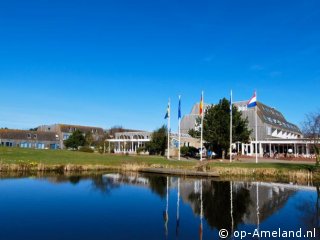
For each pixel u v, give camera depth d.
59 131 113.50
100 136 106.88
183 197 22.89
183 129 86.31
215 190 26.16
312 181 33.19
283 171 36.72
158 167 41.69
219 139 51.84
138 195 23.36
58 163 40.53
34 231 14.12
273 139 69.50
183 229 14.83
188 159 54.34
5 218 16.27
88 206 19.33
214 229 14.95
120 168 42.22
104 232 14.11
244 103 75.75
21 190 24.38
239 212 18.41
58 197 21.94
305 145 67.25
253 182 31.42
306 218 17.12
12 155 46.06
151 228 14.83
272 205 20.39
